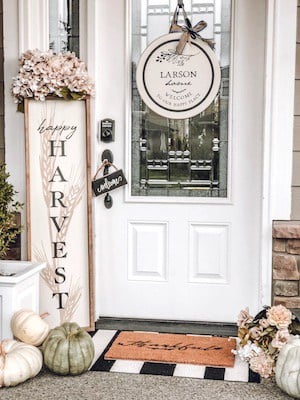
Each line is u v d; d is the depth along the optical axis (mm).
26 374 2484
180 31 3277
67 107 3178
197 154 3371
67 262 3221
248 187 3309
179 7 3285
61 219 3211
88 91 3125
